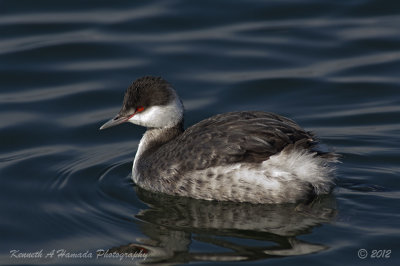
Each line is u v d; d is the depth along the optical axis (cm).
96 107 1803
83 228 1281
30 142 1653
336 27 2128
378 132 1656
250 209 1321
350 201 1325
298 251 1170
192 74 1931
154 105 1449
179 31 2120
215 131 1346
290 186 1295
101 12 2211
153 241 1229
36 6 2238
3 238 1254
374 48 2030
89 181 1473
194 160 1332
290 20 2169
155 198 1398
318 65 1969
